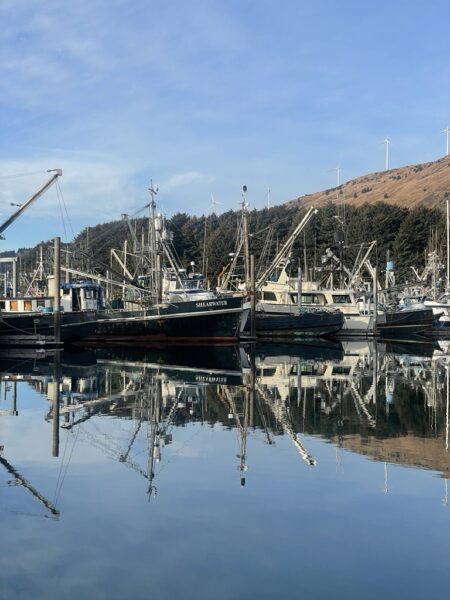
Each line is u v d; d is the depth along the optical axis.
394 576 8.38
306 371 35.50
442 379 31.80
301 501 11.45
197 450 15.61
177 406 22.84
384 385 29.31
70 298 54.81
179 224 172.75
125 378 31.27
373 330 70.50
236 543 9.47
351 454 15.16
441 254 106.00
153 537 9.69
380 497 11.70
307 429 18.34
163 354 46.00
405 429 18.31
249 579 8.27
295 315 65.12
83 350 49.12
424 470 13.63
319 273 97.38
